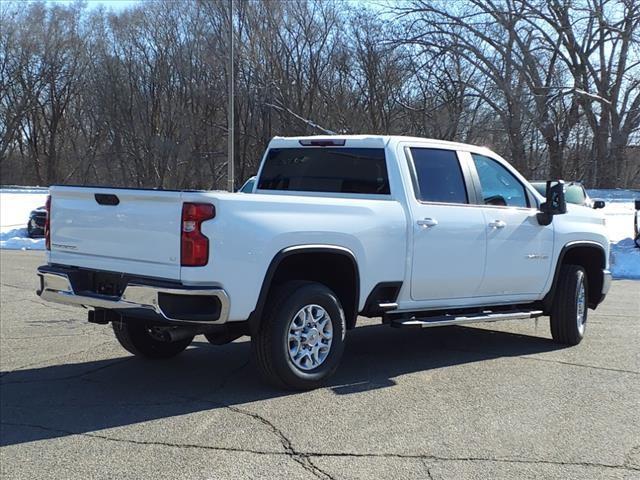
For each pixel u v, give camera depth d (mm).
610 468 3945
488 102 28844
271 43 42750
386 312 5934
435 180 6320
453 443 4301
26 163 68812
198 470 3854
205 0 47094
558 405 5117
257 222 4949
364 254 5598
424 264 6031
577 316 7340
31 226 22297
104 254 5227
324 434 4430
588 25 30062
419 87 34250
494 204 6801
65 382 5691
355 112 38250
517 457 4086
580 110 33906
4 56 63562
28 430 4504
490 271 6578
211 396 5270
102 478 3752
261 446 4219
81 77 62719
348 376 5914
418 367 6277
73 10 65062
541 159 33688
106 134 58844
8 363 6352
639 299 11188
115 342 7270
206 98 50000
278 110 41750
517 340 7652
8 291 10852
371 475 3803
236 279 4832
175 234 4738
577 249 7715
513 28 27906
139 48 54000
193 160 52094
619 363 6492
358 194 6250
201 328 5125
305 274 5785
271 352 5184
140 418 4742
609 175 31828
